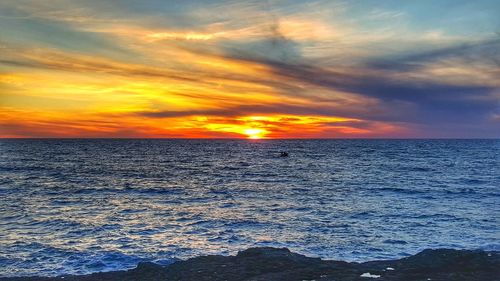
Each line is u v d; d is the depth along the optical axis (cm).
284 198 3944
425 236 2288
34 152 13962
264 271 1243
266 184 5241
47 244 2103
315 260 1345
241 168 8019
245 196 4109
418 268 1228
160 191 4553
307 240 2216
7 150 15325
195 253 1972
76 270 1683
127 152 14912
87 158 11038
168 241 2197
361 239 2223
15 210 3177
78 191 4469
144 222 2734
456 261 1273
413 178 5772
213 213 3102
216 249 2048
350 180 5612
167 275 1247
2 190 4425
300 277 1159
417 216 2900
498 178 5653
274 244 2133
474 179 5541
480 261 1253
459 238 2239
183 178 6103
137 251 1986
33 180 5506
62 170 7238
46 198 3897
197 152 15400
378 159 10538
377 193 4247
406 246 2080
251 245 2122
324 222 2708
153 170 7550
